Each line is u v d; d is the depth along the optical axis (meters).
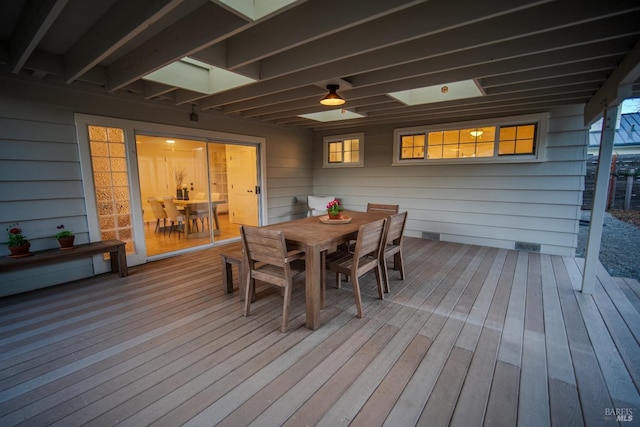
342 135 6.31
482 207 4.88
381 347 2.07
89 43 2.33
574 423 1.42
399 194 5.70
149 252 4.50
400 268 3.35
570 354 1.98
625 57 2.32
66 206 3.29
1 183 2.87
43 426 1.42
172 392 1.65
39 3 1.78
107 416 1.48
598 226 2.87
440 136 5.20
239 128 5.09
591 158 6.70
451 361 1.91
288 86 3.15
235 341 2.15
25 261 2.75
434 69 2.63
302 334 2.24
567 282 3.27
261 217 5.74
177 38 2.21
